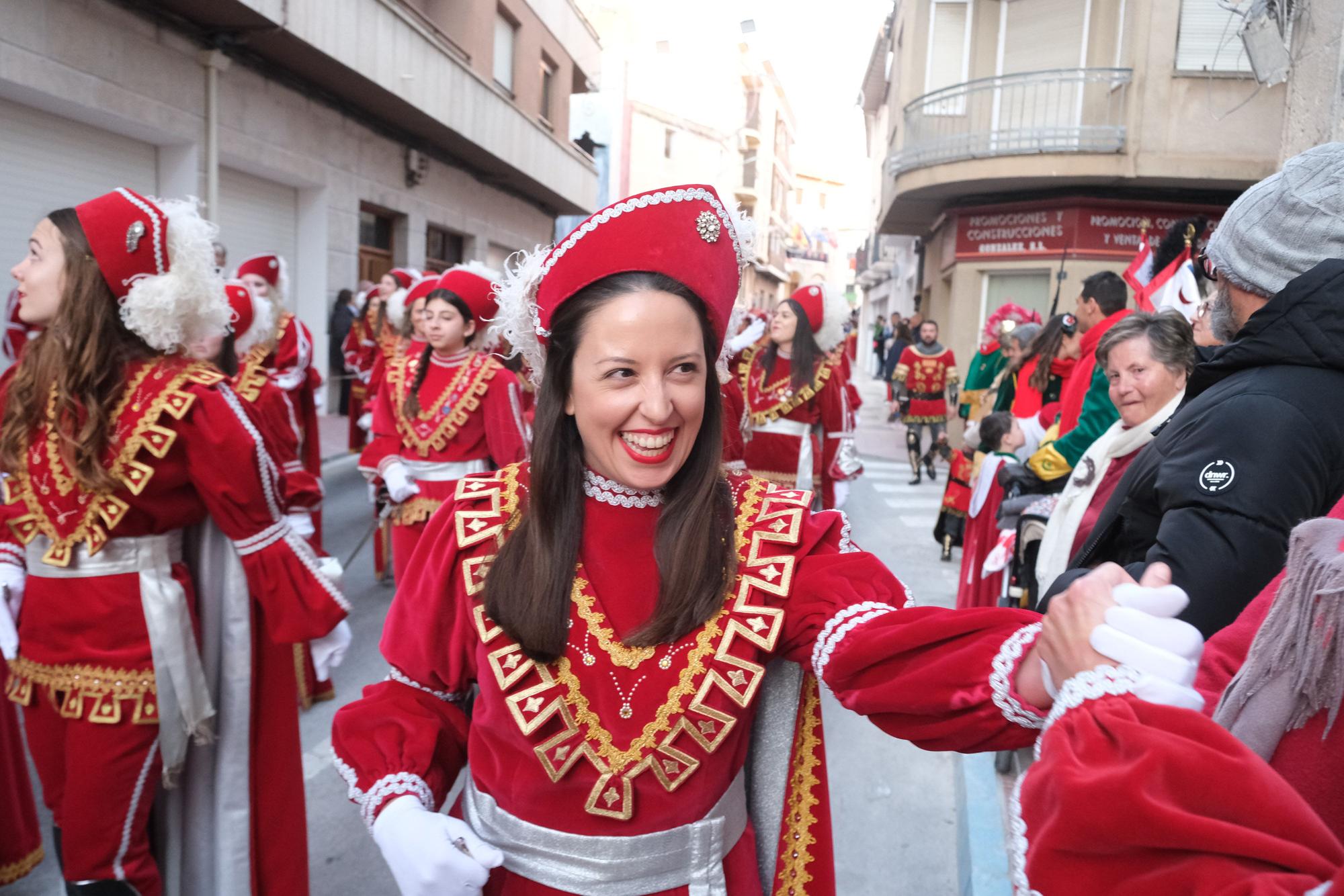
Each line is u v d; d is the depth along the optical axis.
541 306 1.30
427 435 4.13
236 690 2.28
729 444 1.63
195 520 2.19
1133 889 0.77
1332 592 0.87
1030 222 13.61
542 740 1.27
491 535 1.36
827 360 4.77
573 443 1.33
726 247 1.28
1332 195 1.50
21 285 2.04
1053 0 13.20
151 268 2.03
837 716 4.24
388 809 1.27
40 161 7.52
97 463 1.96
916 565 6.84
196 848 2.29
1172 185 12.49
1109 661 0.88
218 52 8.76
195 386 2.06
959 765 3.48
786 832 1.40
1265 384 1.50
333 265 11.62
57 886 2.71
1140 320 2.49
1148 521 1.80
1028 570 3.10
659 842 1.25
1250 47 3.86
